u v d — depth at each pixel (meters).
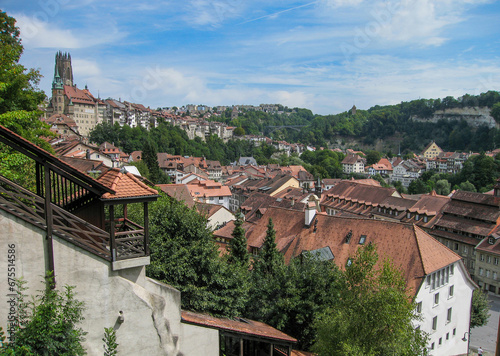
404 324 19.61
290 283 26.62
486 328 49.00
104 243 15.30
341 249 36.53
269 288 27.39
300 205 66.19
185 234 23.16
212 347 18.75
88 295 14.42
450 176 157.50
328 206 96.19
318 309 26.20
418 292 30.17
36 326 12.31
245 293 24.28
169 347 16.45
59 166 13.73
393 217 79.25
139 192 15.33
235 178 154.25
